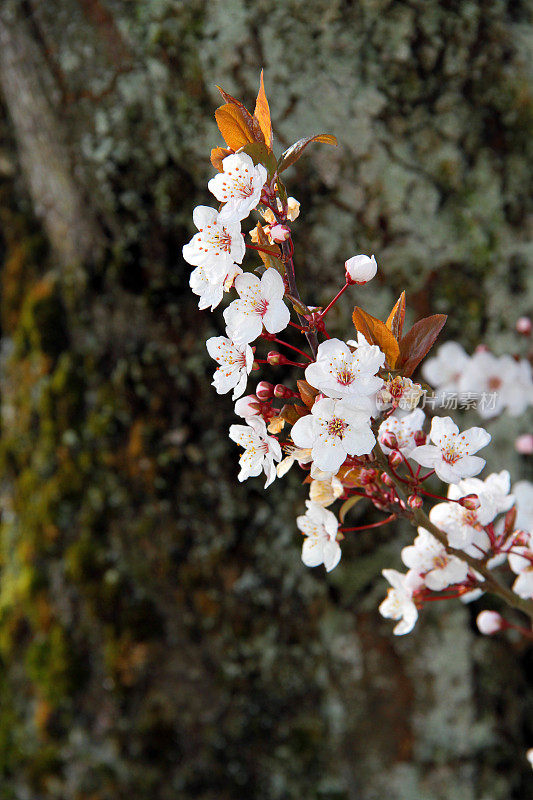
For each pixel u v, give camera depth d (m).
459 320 0.74
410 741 0.78
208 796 0.81
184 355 0.78
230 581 0.80
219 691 0.81
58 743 0.85
